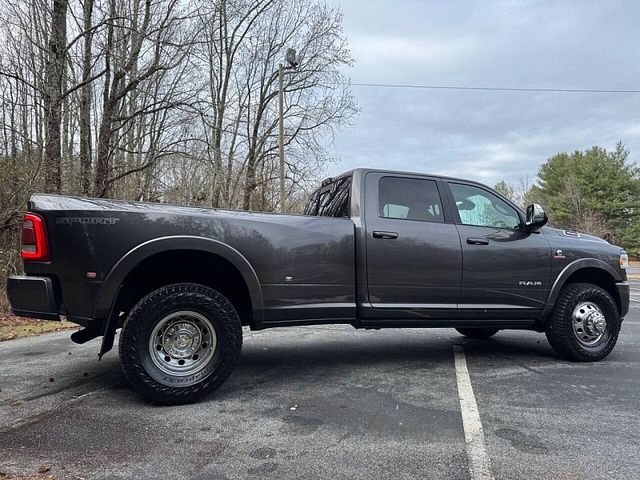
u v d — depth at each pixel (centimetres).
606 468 285
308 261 440
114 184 1512
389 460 293
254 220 425
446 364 530
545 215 514
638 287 1700
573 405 394
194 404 394
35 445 312
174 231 394
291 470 280
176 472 277
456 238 493
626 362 542
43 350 600
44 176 1088
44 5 1159
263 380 465
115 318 392
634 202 5038
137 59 1305
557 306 536
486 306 504
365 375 484
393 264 468
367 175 491
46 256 381
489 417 366
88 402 397
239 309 463
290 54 2216
